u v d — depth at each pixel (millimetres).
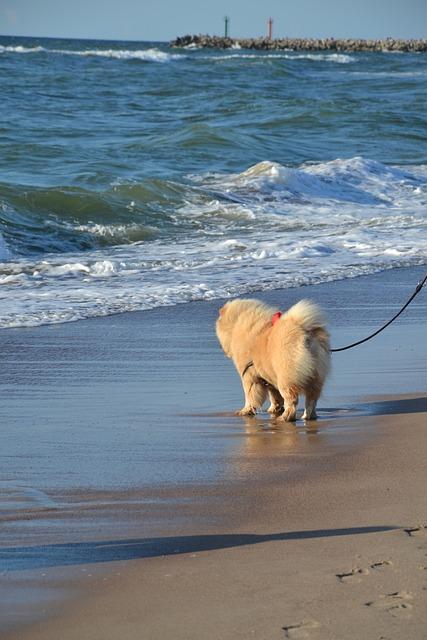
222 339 9836
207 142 38281
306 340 8969
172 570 5297
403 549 5508
